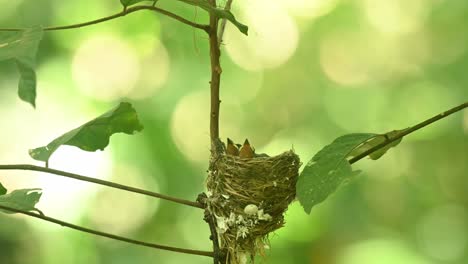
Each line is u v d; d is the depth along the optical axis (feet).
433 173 37.22
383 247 35.12
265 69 38.40
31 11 34.35
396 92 37.70
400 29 38.42
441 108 36.70
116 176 34.24
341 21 38.42
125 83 35.86
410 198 36.83
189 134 35.94
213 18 12.40
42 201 33.22
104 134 12.01
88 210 33.55
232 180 13.47
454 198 37.24
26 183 33.09
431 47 38.06
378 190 36.70
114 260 34.42
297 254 34.27
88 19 35.17
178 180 35.29
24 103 34.01
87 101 35.04
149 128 35.19
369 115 37.55
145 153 34.63
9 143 33.81
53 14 34.65
